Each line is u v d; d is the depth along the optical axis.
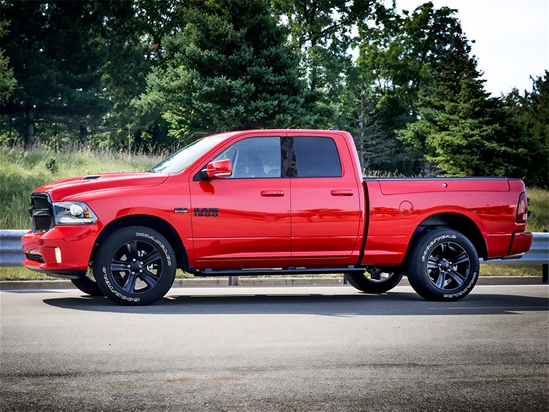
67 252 8.99
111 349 6.48
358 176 9.82
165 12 54.94
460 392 5.05
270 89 33.31
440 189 10.09
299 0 54.47
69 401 4.73
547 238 13.00
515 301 10.30
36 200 9.54
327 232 9.62
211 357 6.16
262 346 6.66
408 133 53.19
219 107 33.00
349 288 12.28
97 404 4.67
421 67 62.59
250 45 34.19
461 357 6.23
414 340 7.04
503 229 10.33
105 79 47.62
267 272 9.66
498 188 10.34
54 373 5.53
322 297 10.77
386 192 9.85
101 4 48.12
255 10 34.94
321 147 9.81
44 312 8.74
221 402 4.74
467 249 10.16
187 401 4.75
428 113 50.50
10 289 11.63
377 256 9.84
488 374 5.60
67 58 45.34
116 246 9.12
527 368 5.82
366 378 5.43
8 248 11.32
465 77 41.00
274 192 9.48
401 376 5.51
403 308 9.42
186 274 13.28
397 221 9.86
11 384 5.18
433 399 4.86
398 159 61.41
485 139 38.25
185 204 9.25
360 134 59.78
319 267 9.89
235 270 9.62
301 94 34.03
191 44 34.19
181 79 33.69
